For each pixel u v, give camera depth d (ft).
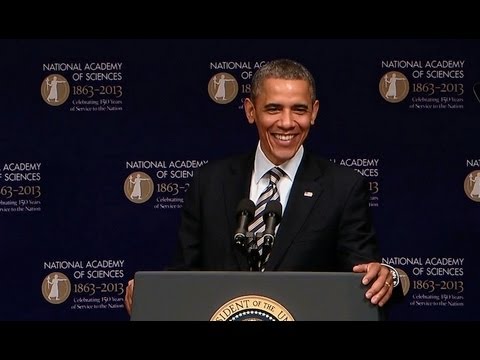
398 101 58.23
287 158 35.94
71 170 58.39
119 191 58.59
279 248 35.42
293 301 28.35
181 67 58.44
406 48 58.08
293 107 34.99
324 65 58.23
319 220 35.88
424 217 58.44
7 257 58.29
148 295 28.60
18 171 58.13
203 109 58.59
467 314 58.39
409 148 58.34
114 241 58.70
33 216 58.34
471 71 57.88
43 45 57.98
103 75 58.29
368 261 35.06
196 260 37.32
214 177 37.86
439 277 58.49
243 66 58.49
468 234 58.39
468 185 58.23
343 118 58.39
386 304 31.27
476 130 58.13
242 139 58.59
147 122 58.49
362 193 36.70
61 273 58.54
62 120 58.29
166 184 58.65
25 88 57.98
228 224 36.45
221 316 28.32
